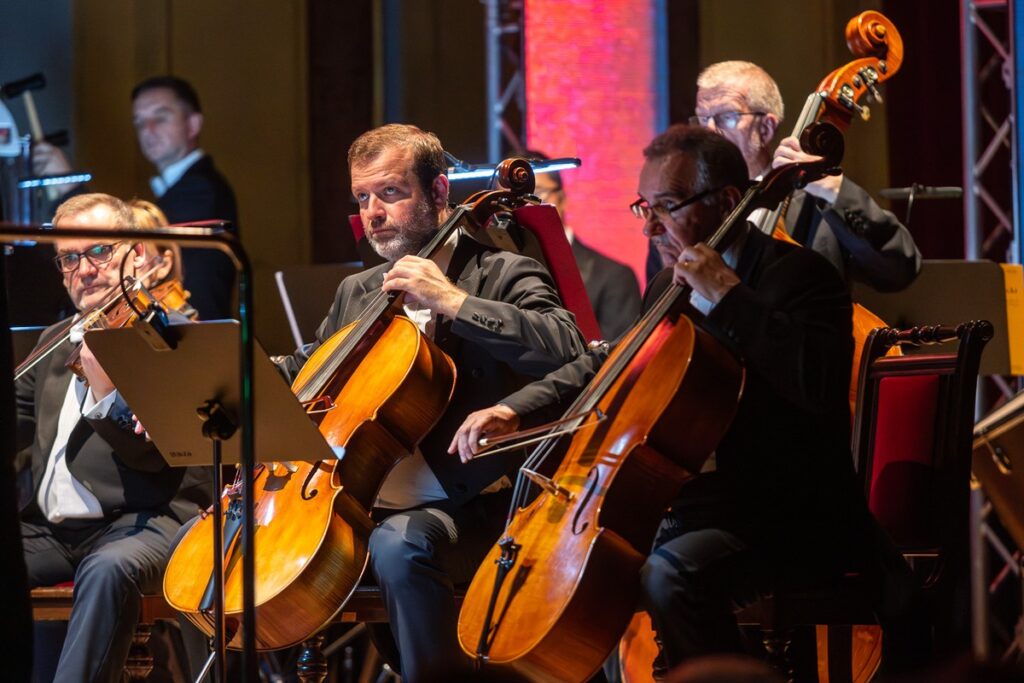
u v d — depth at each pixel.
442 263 10.41
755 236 8.95
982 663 3.87
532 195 10.36
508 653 8.04
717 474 8.66
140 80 20.77
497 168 10.79
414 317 10.48
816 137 9.00
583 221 20.77
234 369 8.00
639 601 8.44
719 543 8.34
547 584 8.17
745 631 10.19
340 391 9.73
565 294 10.50
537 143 20.77
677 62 20.86
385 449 9.52
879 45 11.48
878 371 10.42
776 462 8.59
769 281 8.64
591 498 8.33
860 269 12.20
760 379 8.67
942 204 18.72
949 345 13.20
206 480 11.16
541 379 9.80
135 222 12.05
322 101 21.09
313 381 9.78
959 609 9.59
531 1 20.73
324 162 21.06
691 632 8.08
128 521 10.78
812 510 8.60
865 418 10.41
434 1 21.11
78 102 20.52
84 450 11.11
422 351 9.62
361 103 21.09
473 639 8.33
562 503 8.50
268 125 21.03
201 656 11.00
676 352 8.54
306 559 8.91
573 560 8.12
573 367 9.54
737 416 8.65
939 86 18.94
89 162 20.52
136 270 11.63
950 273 13.28
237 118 20.95
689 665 4.34
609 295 15.82
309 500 9.25
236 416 8.23
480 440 9.09
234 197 19.75
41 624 11.97
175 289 13.18
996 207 16.70
